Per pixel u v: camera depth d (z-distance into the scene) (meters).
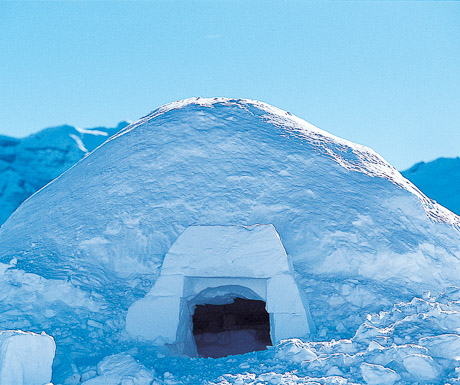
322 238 11.32
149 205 12.27
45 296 9.60
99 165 14.66
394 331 6.86
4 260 11.39
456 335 5.88
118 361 6.33
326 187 13.04
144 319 9.00
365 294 9.81
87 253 11.25
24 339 5.21
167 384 5.91
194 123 14.85
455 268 12.18
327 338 8.11
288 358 6.66
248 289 10.02
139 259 11.11
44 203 14.40
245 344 12.01
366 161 15.48
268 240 9.25
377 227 12.00
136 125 16.59
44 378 5.37
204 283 9.70
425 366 5.29
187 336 9.75
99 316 9.31
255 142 14.22
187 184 12.77
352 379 5.36
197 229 9.59
